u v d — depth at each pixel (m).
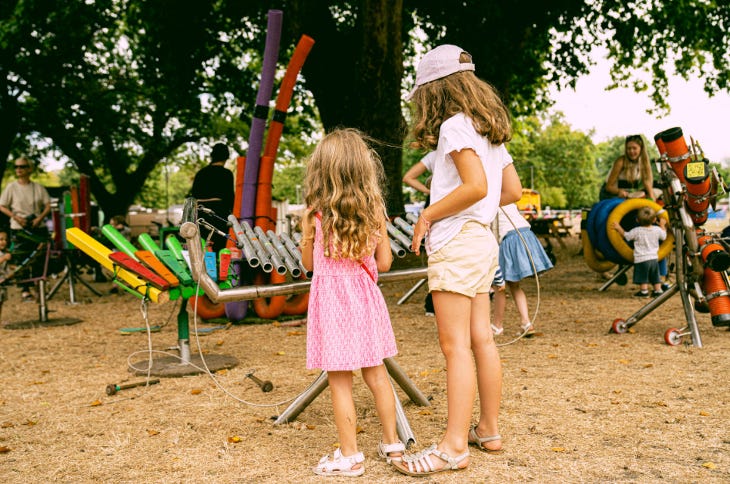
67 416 3.70
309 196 2.79
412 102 2.83
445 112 2.68
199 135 23.67
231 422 3.47
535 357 4.79
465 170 2.56
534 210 22.33
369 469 2.73
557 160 61.88
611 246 8.32
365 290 2.77
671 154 5.09
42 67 16.16
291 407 3.44
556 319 6.50
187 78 14.61
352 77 11.23
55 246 8.84
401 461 2.70
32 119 20.03
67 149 21.47
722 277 5.10
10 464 2.95
